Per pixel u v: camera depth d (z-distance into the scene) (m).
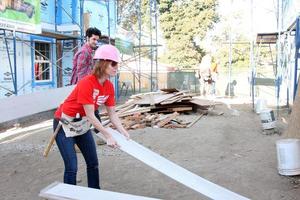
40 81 14.19
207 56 21.97
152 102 11.17
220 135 8.56
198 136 8.47
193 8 32.31
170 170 3.40
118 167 6.00
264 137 8.29
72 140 3.95
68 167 3.86
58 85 15.43
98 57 3.68
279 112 12.69
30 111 7.26
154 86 21.83
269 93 21.45
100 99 3.82
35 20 11.48
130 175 5.61
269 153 6.75
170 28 32.41
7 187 5.31
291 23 11.82
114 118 4.09
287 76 14.56
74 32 14.98
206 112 12.18
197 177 3.38
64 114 3.84
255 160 6.29
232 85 22.42
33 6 11.34
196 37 33.22
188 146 7.52
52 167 6.17
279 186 4.98
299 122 6.43
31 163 6.43
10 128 10.38
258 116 11.96
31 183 5.46
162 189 5.01
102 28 18.48
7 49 11.28
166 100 11.40
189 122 10.27
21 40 12.80
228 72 23.55
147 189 5.03
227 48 33.59
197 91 23.42
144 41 31.44
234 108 14.38
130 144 3.79
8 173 5.94
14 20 10.42
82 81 3.68
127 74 22.98
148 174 5.63
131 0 30.73
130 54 20.00
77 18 15.45
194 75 23.44
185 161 6.38
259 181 5.20
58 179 5.58
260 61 23.66
